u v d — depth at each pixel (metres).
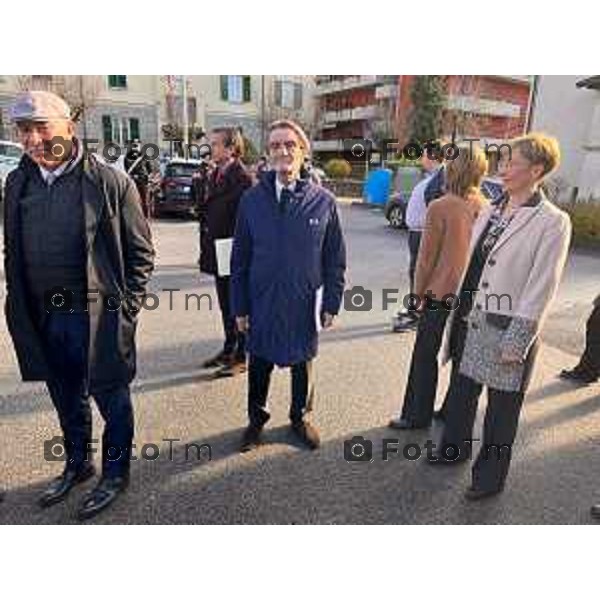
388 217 13.24
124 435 2.53
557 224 2.22
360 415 3.46
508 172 2.30
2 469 2.73
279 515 2.50
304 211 2.71
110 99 24.86
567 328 5.39
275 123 2.69
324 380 3.99
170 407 3.46
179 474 2.76
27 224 2.19
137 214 2.34
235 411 3.43
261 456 2.95
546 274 2.24
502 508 2.59
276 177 2.72
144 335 4.83
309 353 2.95
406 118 27.47
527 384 2.49
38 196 2.17
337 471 2.83
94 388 2.33
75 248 2.21
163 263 7.90
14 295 2.28
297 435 3.14
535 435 3.26
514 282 2.34
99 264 2.24
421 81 25.98
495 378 2.44
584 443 3.18
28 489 2.59
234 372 3.95
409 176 13.13
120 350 2.36
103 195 2.18
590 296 6.69
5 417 3.23
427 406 3.24
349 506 2.57
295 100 34.00
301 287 2.78
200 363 4.18
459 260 2.95
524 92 28.36
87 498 2.49
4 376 3.79
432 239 2.97
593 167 14.30
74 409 2.57
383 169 17.94
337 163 25.97
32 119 1.99
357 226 13.30
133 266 2.36
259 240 2.76
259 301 2.82
